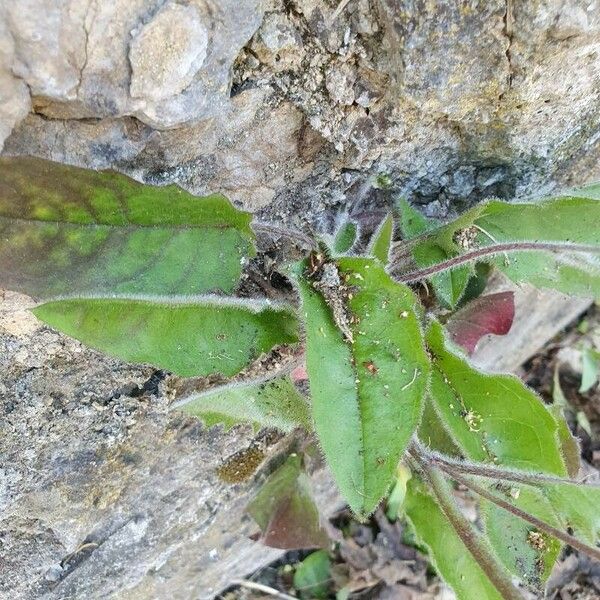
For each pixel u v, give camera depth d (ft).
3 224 0.49
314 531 0.79
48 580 0.77
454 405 0.64
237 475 0.80
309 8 0.55
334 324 0.55
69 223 0.51
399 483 0.89
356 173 0.67
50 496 0.70
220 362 0.57
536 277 0.73
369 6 0.55
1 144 0.47
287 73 0.58
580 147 0.71
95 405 0.67
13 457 0.66
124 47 0.47
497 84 0.60
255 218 0.64
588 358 1.08
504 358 1.02
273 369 0.70
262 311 0.59
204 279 0.57
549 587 1.02
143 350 0.54
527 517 0.61
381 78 0.60
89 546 0.78
